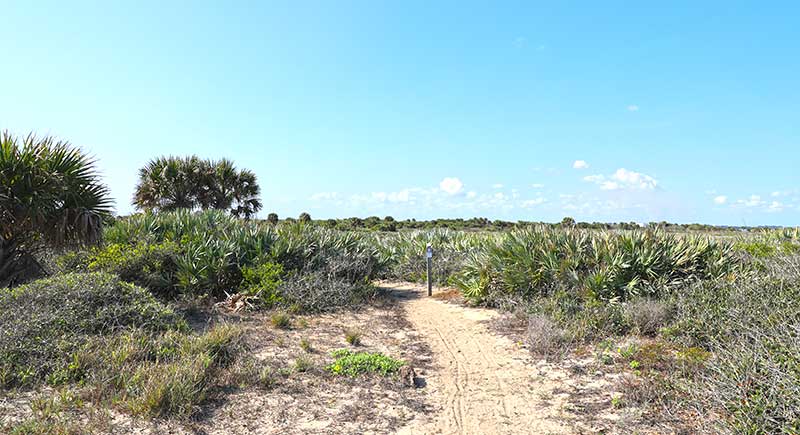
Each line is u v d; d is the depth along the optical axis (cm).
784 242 1296
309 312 972
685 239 995
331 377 595
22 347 557
